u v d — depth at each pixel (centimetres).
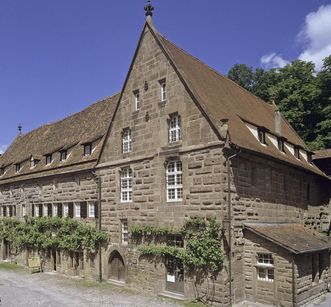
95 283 2684
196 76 2477
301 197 2864
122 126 2627
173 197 2266
